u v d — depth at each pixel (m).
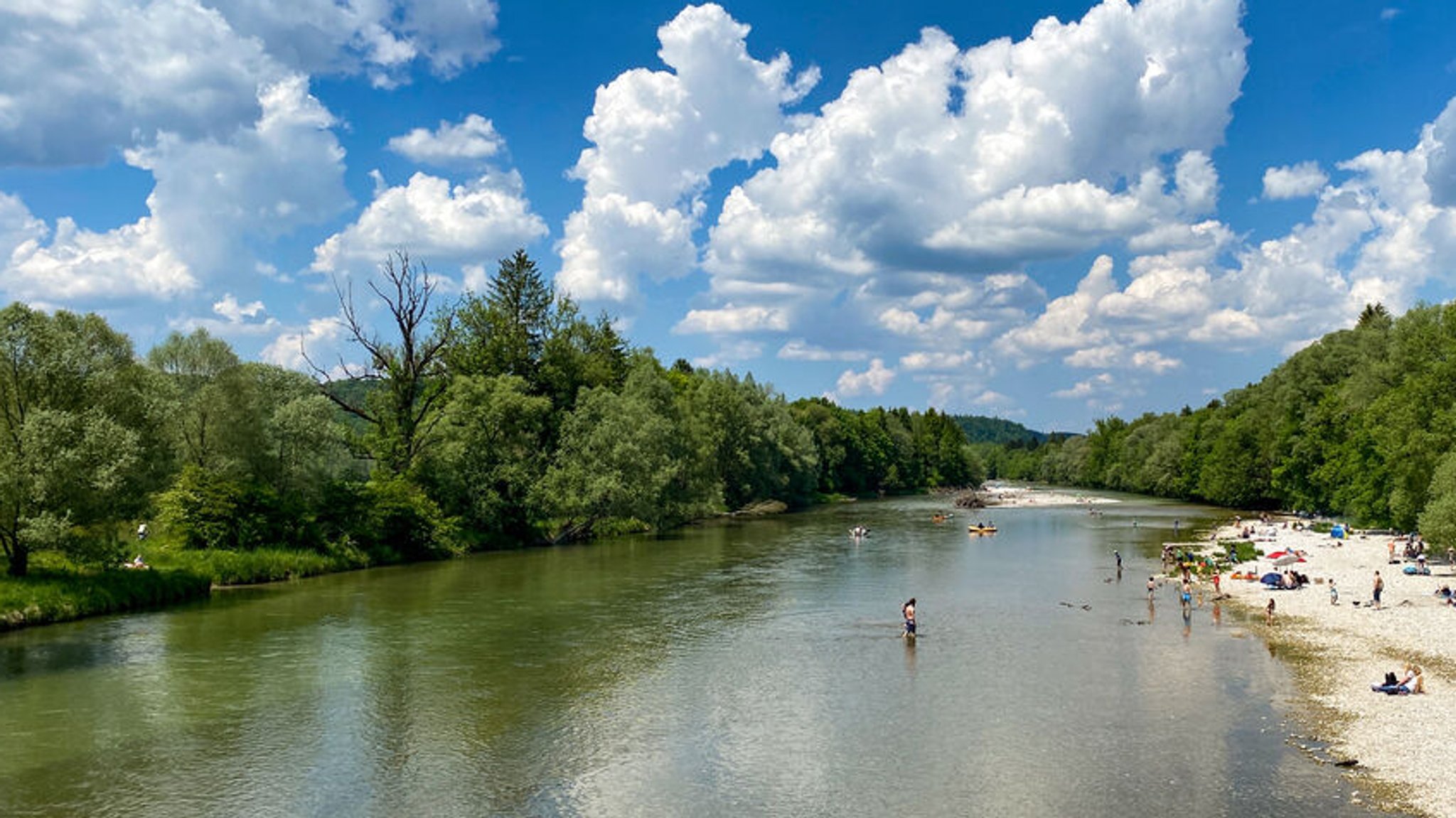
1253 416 145.50
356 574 70.88
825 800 24.55
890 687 35.97
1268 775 25.52
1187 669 38.00
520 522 96.44
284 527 70.81
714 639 45.00
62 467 46.34
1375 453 89.62
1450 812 22.61
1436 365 75.44
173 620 49.75
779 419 166.25
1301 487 119.12
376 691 35.41
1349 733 28.91
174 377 68.44
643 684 36.47
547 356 110.56
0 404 48.84
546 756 28.19
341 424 92.38
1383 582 59.22
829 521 130.25
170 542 65.06
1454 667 36.66
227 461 69.50
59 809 24.02
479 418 93.94
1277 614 49.78
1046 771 26.41
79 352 50.50
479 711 32.81
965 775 26.27
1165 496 197.62
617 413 102.56
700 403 140.12
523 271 113.81
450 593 59.75
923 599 57.03
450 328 104.88
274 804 24.47
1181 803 23.75
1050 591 60.41
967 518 134.38
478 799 24.83
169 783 25.84
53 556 54.09
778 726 31.03
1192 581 63.47
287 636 45.38
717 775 26.50
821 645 43.69
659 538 102.81
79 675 37.50
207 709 32.94
